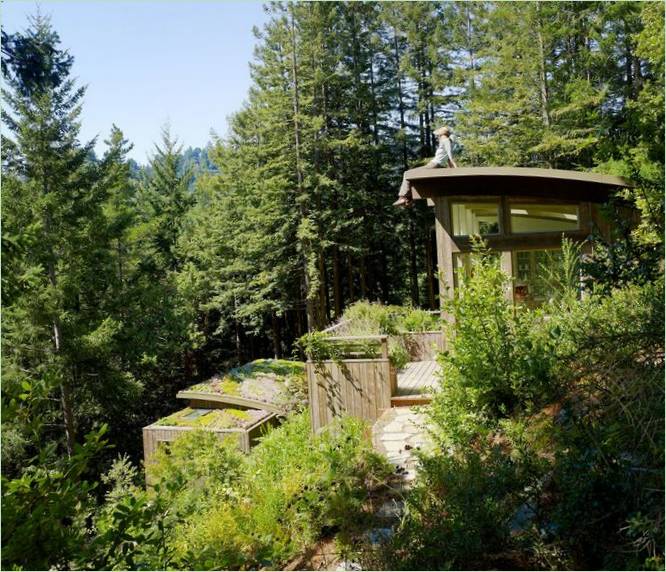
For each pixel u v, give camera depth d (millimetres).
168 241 26844
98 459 14586
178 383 22781
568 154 16703
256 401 12672
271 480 5605
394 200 23438
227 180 24875
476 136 20109
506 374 4523
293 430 8008
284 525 4391
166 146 28812
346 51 23438
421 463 3951
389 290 26125
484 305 5039
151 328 17359
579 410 3502
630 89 15047
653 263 3857
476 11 20391
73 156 14758
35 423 2814
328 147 21406
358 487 4406
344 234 21844
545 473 3174
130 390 15594
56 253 14289
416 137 24234
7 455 11727
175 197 28938
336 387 7562
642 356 3527
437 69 23078
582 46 17125
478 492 3113
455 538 2920
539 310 5438
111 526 2842
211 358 26828
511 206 9594
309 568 3814
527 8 17109
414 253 24219
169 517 3676
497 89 19578
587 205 9234
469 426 4387
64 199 14492
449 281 9844
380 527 3963
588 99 15094
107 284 16266
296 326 26719
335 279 22016
